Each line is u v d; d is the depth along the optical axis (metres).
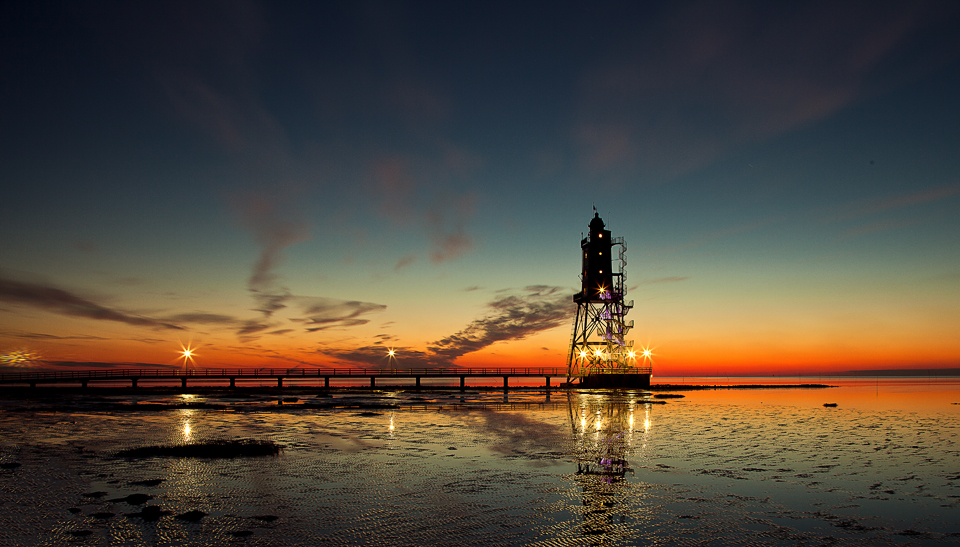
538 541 10.06
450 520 11.22
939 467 16.98
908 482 14.87
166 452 18.52
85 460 17.19
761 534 10.58
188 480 14.52
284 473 15.53
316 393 63.19
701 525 11.06
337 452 19.28
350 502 12.48
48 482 14.16
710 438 23.42
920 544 10.09
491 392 68.69
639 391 68.69
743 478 15.30
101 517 11.12
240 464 16.78
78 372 63.62
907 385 106.62
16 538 9.85
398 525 10.85
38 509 11.63
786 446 21.16
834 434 24.97
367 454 18.92
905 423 29.98
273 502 12.42
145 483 14.09
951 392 70.50
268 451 18.94
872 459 18.36
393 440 22.55
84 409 37.84
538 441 22.38
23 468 15.94
